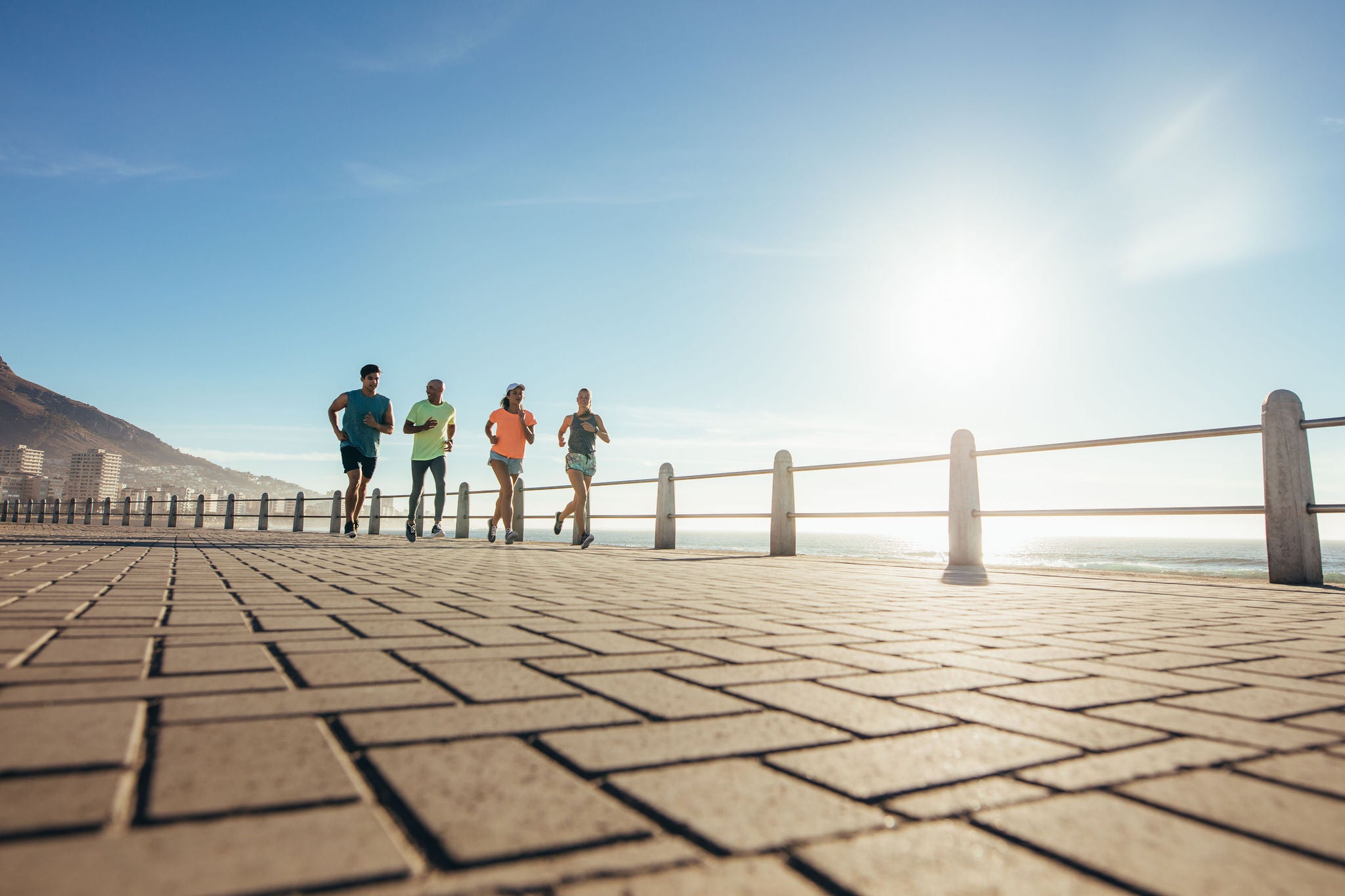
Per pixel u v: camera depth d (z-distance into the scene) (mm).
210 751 1198
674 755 1266
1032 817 1042
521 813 993
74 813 929
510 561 6695
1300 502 5145
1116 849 944
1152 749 1370
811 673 1985
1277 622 3244
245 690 1622
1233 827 1018
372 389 10086
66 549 6957
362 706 1520
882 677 1960
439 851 875
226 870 805
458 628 2625
